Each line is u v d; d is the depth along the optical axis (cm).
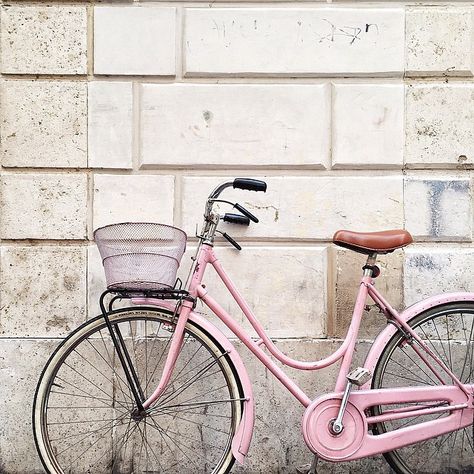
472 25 323
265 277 320
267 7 323
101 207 322
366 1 323
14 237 322
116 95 322
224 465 287
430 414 293
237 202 322
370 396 281
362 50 322
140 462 317
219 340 286
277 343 318
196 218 321
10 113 323
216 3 323
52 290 322
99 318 286
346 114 322
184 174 323
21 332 322
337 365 316
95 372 319
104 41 323
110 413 319
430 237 321
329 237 321
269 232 321
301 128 322
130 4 323
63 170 324
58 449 318
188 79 324
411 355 318
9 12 323
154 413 290
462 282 321
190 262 320
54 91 323
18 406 319
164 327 299
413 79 324
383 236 287
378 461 315
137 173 323
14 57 323
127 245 269
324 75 322
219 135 322
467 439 316
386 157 321
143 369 317
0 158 323
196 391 317
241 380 286
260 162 321
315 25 322
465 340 320
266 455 317
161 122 322
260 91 322
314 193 321
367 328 319
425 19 322
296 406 317
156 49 323
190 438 316
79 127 323
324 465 316
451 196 321
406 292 321
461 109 322
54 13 323
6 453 318
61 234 322
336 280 320
